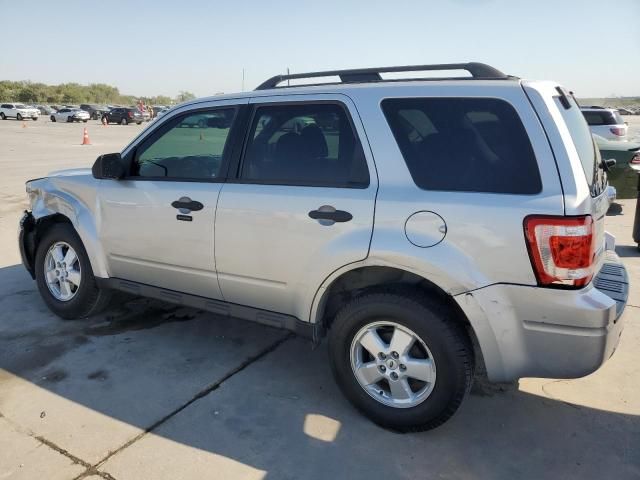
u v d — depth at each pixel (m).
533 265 2.55
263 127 3.41
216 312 3.69
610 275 3.05
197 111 3.73
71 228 4.39
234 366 3.81
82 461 2.78
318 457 2.84
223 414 3.21
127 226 3.94
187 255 3.65
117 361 3.86
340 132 3.12
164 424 3.11
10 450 2.86
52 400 3.34
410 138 2.91
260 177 3.37
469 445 2.95
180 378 3.63
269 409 3.28
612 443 2.97
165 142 3.83
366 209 2.91
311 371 3.77
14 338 4.20
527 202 2.57
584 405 3.34
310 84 3.36
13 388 3.48
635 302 5.01
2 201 9.78
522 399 3.41
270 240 3.25
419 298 2.84
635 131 28.17
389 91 3.02
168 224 3.69
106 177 3.91
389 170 2.93
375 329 3.03
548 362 2.66
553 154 2.58
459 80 2.89
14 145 22.94
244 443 2.94
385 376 3.02
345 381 3.16
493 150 2.71
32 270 4.84
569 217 2.49
